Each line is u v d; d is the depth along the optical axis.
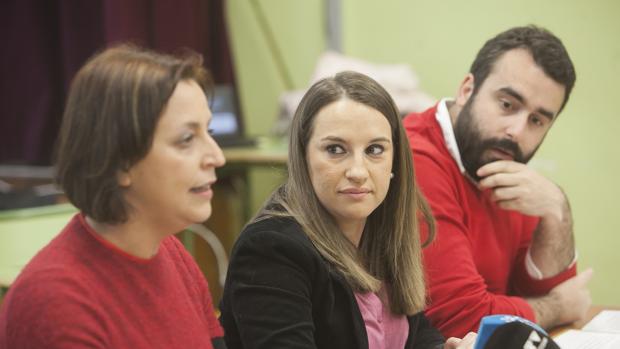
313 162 2.25
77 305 1.60
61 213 3.58
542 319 2.82
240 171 6.91
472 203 3.06
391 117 2.30
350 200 2.21
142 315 1.74
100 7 6.68
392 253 2.41
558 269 3.09
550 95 2.92
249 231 2.24
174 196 1.69
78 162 1.63
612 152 5.68
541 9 5.85
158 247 1.85
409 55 6.66
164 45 6.53
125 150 1.61
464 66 6.35
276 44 7.37
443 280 2.74
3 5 7.07
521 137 2.96
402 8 6.64
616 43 5.56
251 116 7.54
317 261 2.20
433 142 3.09
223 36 7.00
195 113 1.70
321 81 2.33
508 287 3.28
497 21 6.11
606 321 2.92
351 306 2.25
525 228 3.27
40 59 6.99
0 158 7.22
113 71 1.63
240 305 2.17
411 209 2.42
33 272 1.63
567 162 5.85
